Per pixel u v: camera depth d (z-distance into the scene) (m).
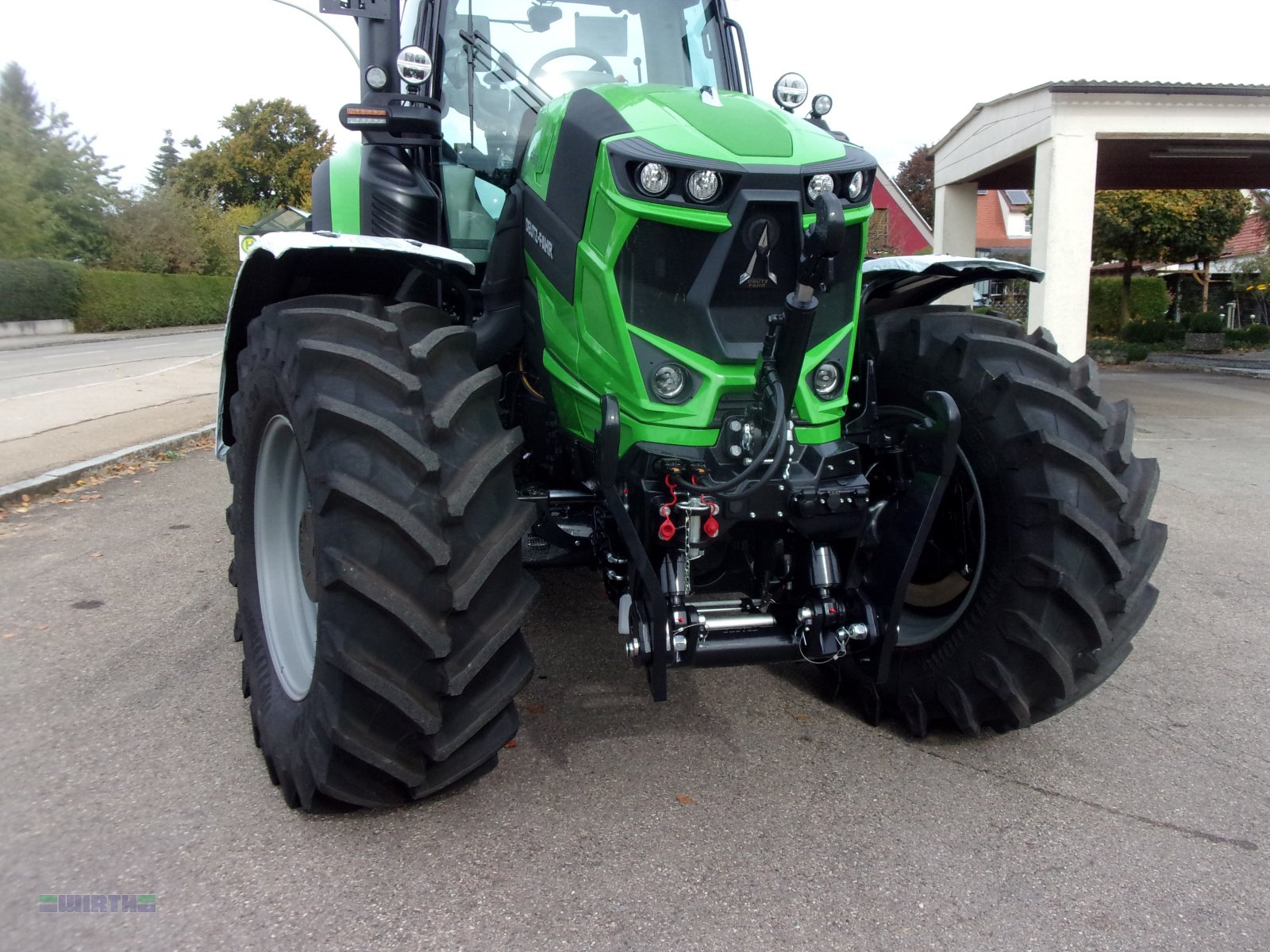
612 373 2.48
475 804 2.52
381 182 3.32
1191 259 22.73
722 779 2.68
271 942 1.97
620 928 2.03
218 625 3.81
